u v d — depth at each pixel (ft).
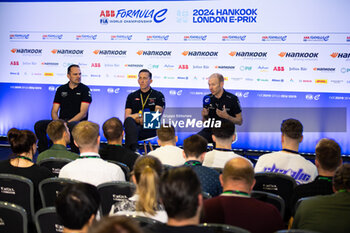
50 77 25.23
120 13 24.29
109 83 24.68
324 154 9.00
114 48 24.48
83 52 24.80
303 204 7.65
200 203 5.72
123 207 7.72
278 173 10.53
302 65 22.70
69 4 24.73
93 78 24.80
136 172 7.83
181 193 5.49
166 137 13.05
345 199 7.36
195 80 23.82
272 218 7.29
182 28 23.75
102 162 10.38
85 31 24.70
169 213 5.62
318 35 22.41
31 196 9.89
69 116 21.25
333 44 22.33
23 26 25.26
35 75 25.38
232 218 7.27
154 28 24.02
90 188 6.14
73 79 21.03
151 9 23.97
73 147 19.07
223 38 23.35
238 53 23.27
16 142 10.40
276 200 9.13
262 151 23.32
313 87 22.68
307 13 22.43
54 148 12.72
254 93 23.27
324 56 22.45
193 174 5.72
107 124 12.73
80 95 21.29
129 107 21.01
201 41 23.59
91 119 24.91
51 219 7.77
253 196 9.21
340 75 22.38
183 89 23.98
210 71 23.63
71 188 6.02
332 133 22.65
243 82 23.34
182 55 23.85
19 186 9.85
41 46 25.18
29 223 10.05
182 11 23.67
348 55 22.20
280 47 22.84
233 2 23.08
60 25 24.90
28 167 10.37
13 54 25.49
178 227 5.54
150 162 7.94
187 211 5.56
